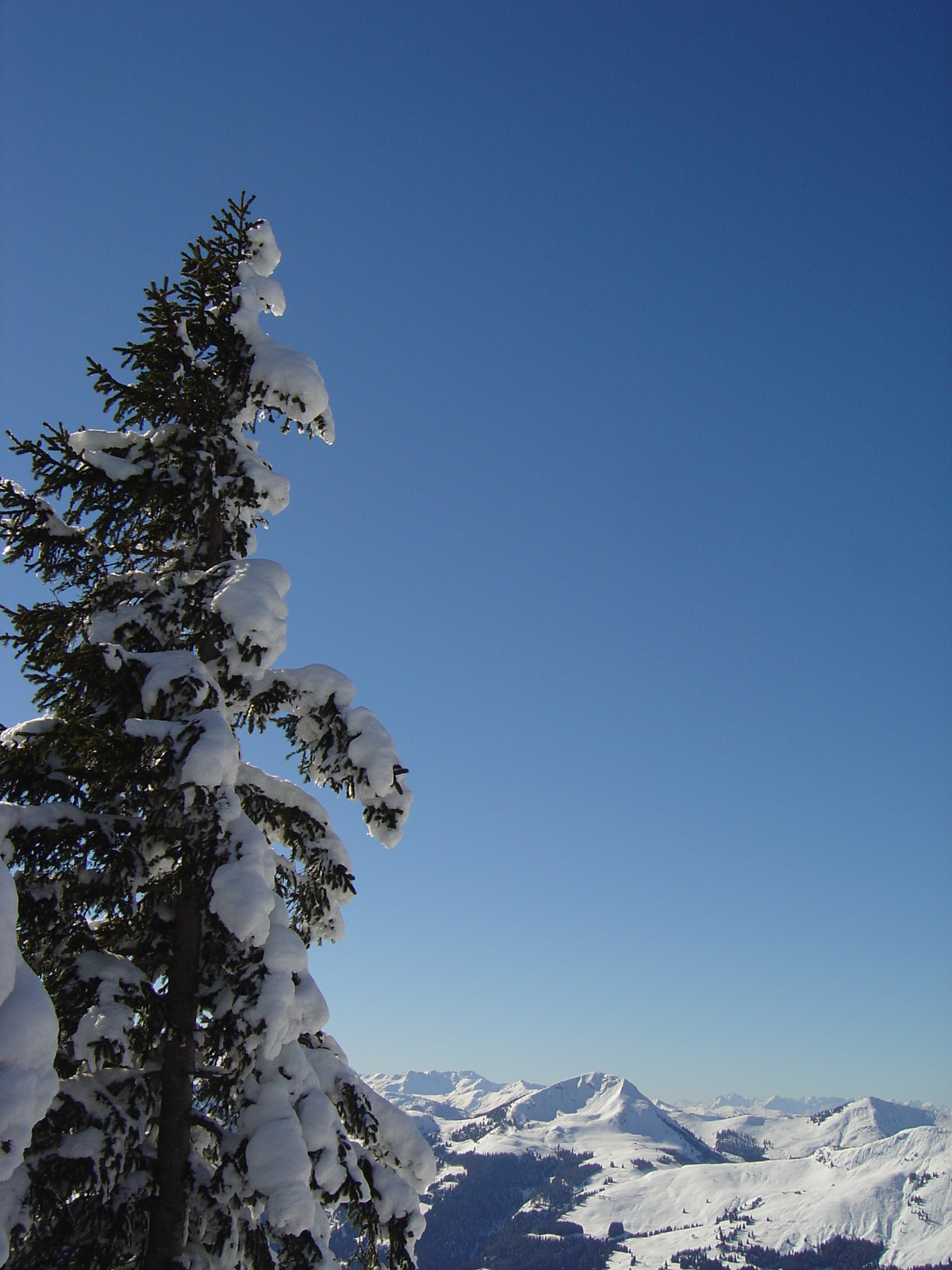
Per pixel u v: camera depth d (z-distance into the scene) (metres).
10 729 7.89
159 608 9.02
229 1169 7.58
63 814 7.73
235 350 9.88
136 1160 7.60
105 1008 7.27
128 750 8.14
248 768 9.52
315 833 9.38
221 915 7.30
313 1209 6.97
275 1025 7.24
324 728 9.37
